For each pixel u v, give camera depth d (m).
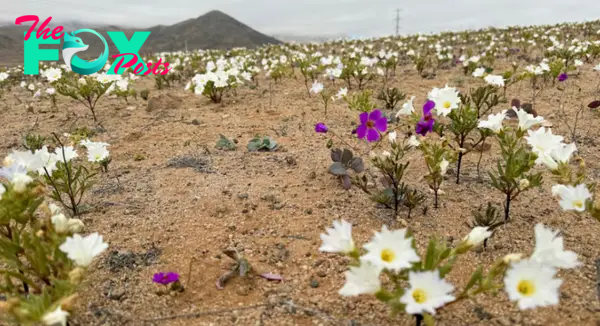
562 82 6.93
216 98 6.58
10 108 7.13
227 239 2.69
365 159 3.99
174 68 10.52
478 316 1.91
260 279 2.29
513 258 1.49
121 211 3.07
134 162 4.16
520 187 2.46
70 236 1.77
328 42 19.59
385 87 7.32
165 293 2.15
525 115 2.45
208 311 2.05
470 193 3.18
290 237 2.69
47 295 1.49
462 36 16.27
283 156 4.16
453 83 7.35
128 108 6.50
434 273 1.37
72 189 3.05
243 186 3.45
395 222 2.81
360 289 1.45
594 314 1.89
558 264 1.49
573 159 3.75
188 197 3.27
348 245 1.51
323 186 3.41
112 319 1.99
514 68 7.05
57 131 5.46
